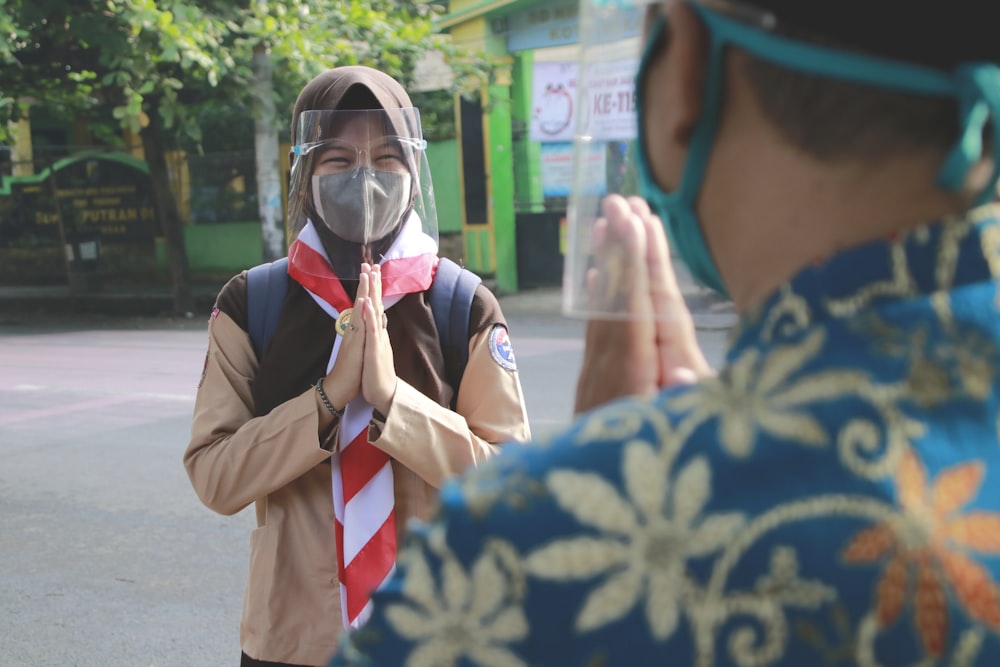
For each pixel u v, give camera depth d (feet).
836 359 2.03
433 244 6.94
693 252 2.45
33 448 21.39
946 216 2.09
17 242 55.67
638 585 2.00
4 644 12.51
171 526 16.48
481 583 2.08
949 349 2.03
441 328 6.71
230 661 12.09
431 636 2.11
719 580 1.96
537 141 45.42
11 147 54.44
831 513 1.94
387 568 6.31
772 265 2.21
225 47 37.91
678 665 1.96
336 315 6.51
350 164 6.70
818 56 2.03
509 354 6.78
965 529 1.95
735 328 2.23
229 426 6.56
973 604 1.93
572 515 2.07
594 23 2.84
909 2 1.97
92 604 13.58
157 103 43.60
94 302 50.26
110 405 25.45
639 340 3.00
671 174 2.38
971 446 2.00
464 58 43.06
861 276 2.06
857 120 2.04
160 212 46.01
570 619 2.02
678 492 2.02
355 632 2.29
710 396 2.12
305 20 38.81
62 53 42.04
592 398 3.06
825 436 1.98
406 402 6.27
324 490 6.47
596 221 2.98
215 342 6.71
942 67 1.99
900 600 1.90
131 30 36.47
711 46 2.20
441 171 47.60
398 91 7.08
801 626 1.91
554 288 46.47
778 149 2.15
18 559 15.17
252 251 53.67
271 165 42.88
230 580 14.33
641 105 2.45
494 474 2.19
